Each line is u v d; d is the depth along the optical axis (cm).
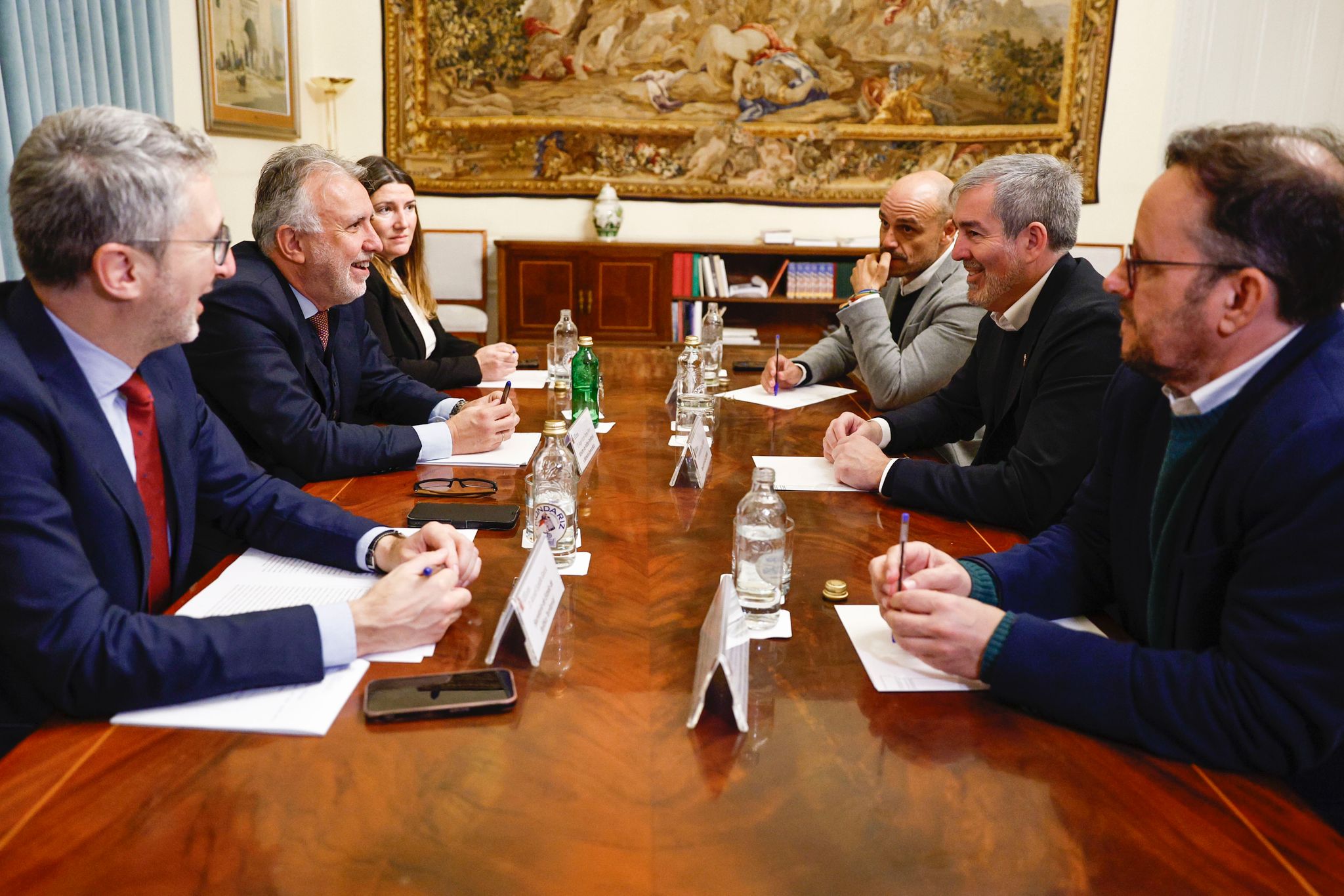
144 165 124
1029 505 190
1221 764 107
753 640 136
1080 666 114
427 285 391
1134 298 120
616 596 150
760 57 643
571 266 635
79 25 388
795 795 100
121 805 97
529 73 640
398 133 644
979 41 642
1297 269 111
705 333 357
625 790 101
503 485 207
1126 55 645
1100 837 95
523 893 85
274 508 163
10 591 114
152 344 137
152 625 116
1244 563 113
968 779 104
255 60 549
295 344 224
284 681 119
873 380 297
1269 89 643
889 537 180
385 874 88
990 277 225
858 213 668
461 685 119
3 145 338
